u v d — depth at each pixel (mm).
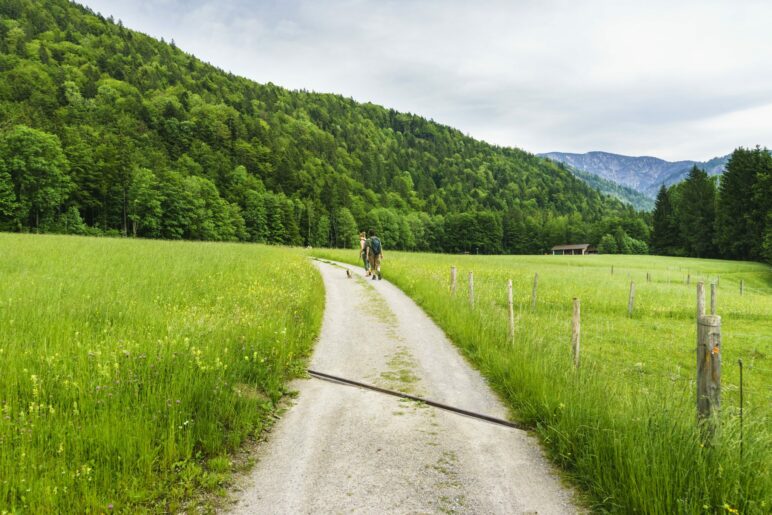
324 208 126625
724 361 10984
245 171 123500
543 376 5988
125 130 121875
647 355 11039
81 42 197375
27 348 5676
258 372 6398
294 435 4965
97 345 5773
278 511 3549
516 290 20906
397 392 6367
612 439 4176
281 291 12219
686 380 8008
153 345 6074
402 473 4156
